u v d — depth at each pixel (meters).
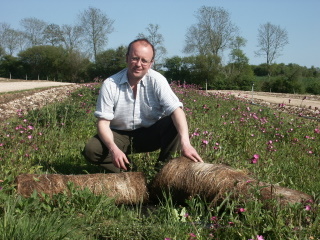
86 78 67.81
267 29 63.88
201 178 3.85
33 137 6.57
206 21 62.53
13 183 3.97
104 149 4.80
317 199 3.42
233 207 3.40
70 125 8.48
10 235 3.00
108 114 4.70
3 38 76.69
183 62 59.09
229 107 13.78
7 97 19.27
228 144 7.18
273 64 64.56
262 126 9.30
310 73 69.69
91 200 3.69
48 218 3.38
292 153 7.09
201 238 3.17
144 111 4.86
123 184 4.11
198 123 8.97
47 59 68.06
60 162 5.74
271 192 3.39
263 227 3.16
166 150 4.89
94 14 67.81
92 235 3.27
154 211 3.85
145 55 4.50
